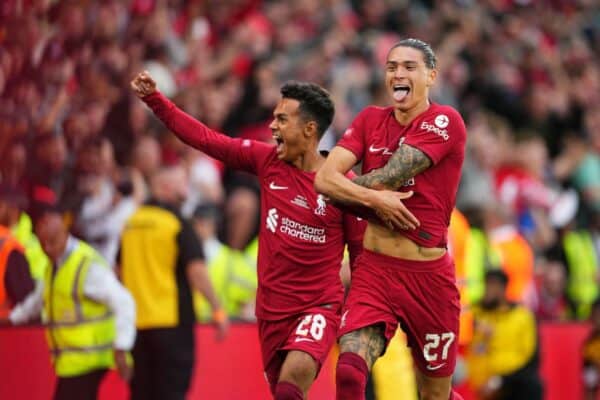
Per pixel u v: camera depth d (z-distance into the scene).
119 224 31.59
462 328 32.66
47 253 27.66
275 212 22.64
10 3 29.84
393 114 21.20
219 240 36.31
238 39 44.44
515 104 52.72
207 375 30.77
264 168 22.81
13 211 27.97
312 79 45.06
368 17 51.09
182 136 22.94
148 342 29.28
